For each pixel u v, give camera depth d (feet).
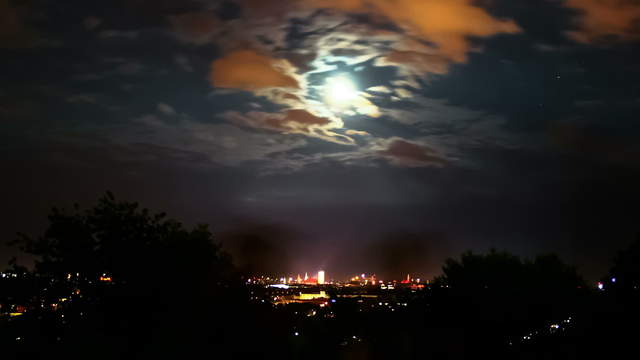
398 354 90.84
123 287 37.47
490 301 90.07
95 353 35.24
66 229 37.24
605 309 60.70
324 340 86.89
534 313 87.45
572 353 60.29
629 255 63.93
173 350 37.35
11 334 34.60
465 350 86.69
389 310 109.50
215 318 41.42
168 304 38.19
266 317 46.85
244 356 43.39
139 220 39.78
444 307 94.27
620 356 56.03
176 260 39.29
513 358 69.97
